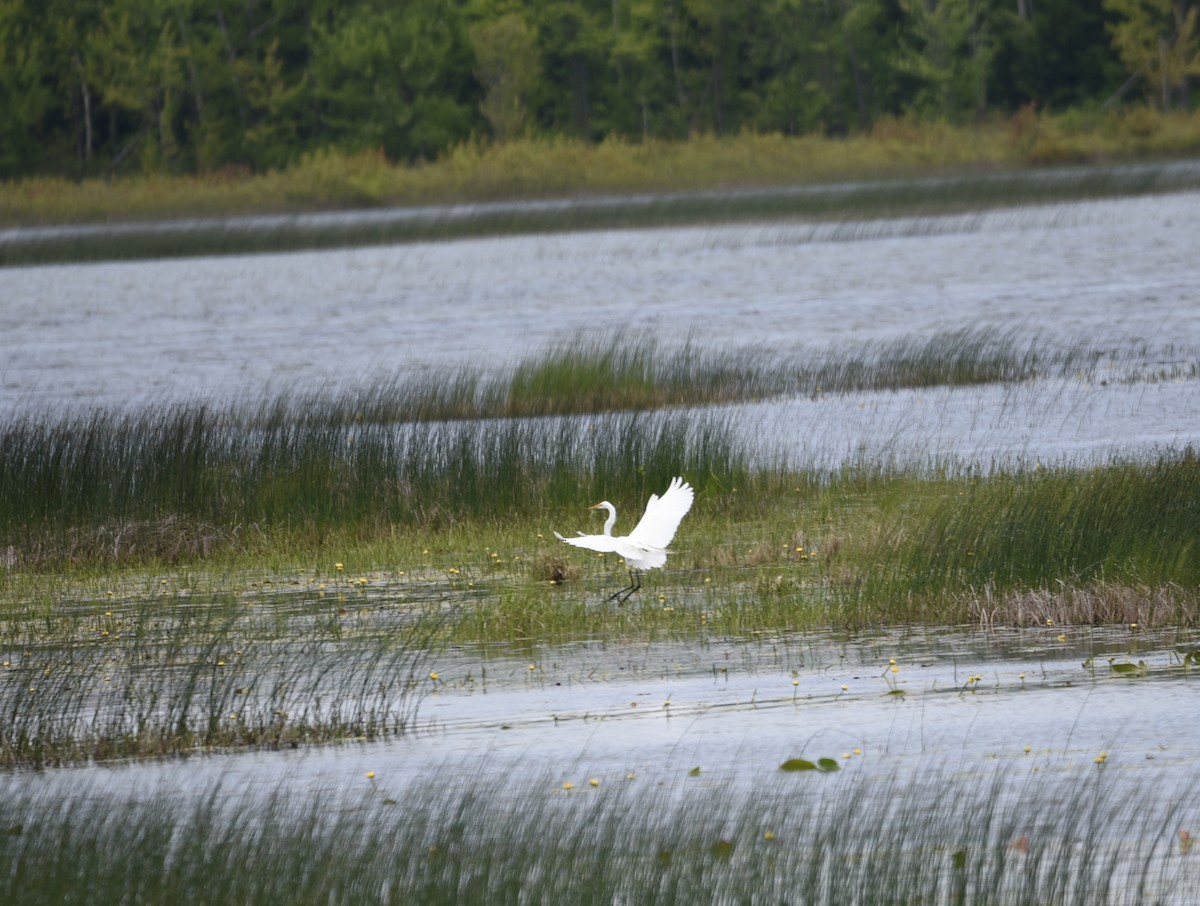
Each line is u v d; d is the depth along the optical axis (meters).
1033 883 7.71
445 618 13.96
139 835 8.72
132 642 13.48
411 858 8.26
